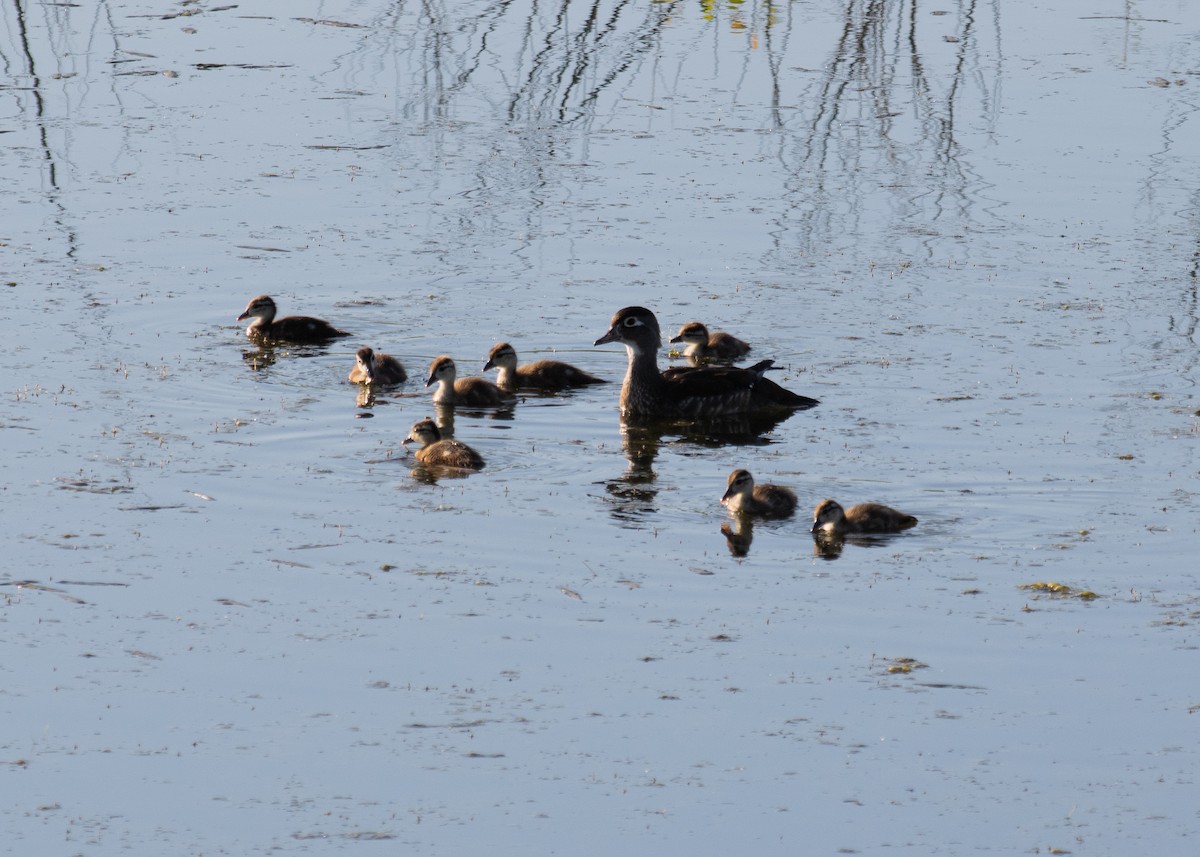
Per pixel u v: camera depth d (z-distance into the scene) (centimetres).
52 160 2841
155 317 2253
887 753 1195
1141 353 2167
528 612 1423
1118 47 3697
